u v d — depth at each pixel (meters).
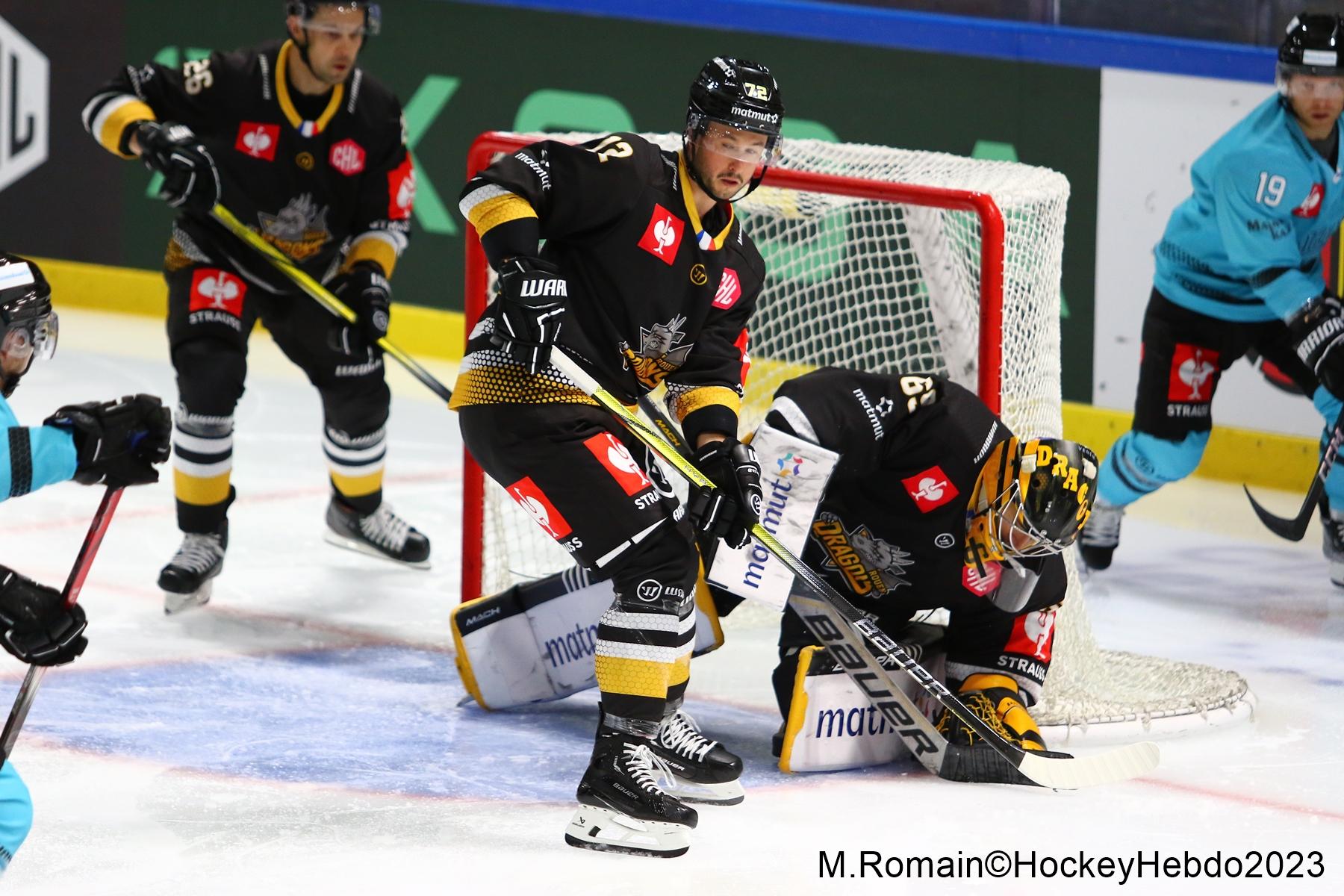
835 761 12.95
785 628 13.55
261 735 13.30
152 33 31.61
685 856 11.05
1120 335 25.38
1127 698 14.65
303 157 16.47
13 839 8.90
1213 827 11.92
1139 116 24.80
